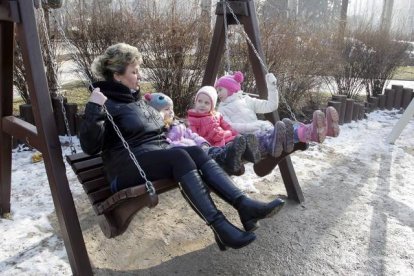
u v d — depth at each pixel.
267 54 6.18
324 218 3.45
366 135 6.02
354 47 7.73
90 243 3.04
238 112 3.29
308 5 22.78
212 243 3.07
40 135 2.45
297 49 6.61
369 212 3.57
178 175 2.23
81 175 2.49
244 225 2.21
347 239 3.12
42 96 2.40
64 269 2.65
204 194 2.17
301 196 3.74
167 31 5.81
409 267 2.79
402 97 8.00
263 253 2.94
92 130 2.20
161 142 2.56
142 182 2.31
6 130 3.03
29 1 2.34
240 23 3.54
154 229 3.26
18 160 4.50
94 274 2.67
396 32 8.73
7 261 2.71
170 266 2.79
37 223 3.19
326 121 2.65
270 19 6.73
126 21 6.16
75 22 6.20
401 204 3.74
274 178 4.29
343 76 7.83
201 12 6.18
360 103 7.12
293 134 2.62
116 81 2.54
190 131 3.04
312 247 3.02
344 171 4.55
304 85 6.69
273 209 2.14
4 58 2.95
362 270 2.75
